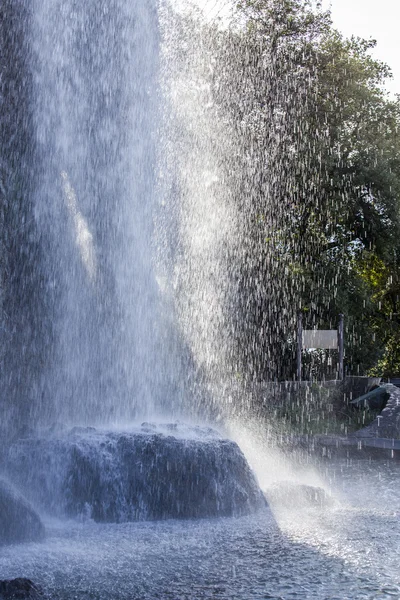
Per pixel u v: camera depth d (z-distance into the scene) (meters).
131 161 12.44
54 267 11.07
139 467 7.50
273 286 25.08
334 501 8.18
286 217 26.47
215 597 5.00
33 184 11.06
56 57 11.45
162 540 6.55
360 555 6.02
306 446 13.29
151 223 12.80
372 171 27.98
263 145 25.80
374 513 7.65
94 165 11.88
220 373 19.16
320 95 28.39
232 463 7.80
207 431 8.53
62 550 6.20
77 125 11.75
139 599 4.99
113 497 7.39
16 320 10.36
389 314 34.06
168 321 15.68
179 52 18.38
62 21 11.54
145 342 12.28
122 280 12.01
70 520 7.33
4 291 10.30
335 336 20.98
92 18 11.91
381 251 29.38
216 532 6.84
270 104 26.44
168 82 17.39
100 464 7.50
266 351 24.23
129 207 12.33
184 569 5.67
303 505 7.98
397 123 30.33
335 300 26.22
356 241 29.55
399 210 28.59
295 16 28.06
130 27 12.44
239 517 7.47
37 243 10.91
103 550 6.22
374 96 29.69
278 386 18.23
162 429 8.44
